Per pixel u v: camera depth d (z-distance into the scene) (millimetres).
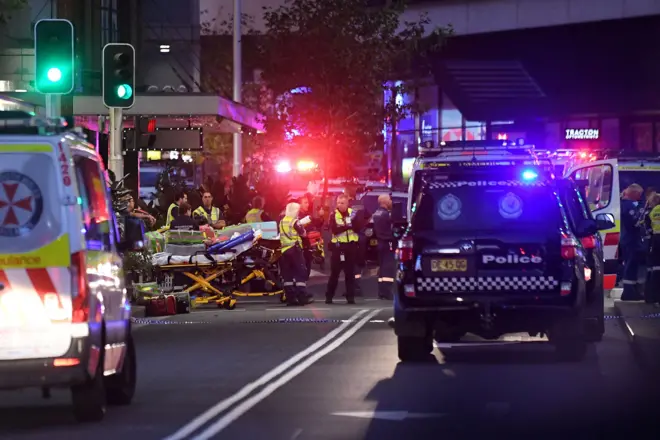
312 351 36031
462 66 151875
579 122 146125
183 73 103750
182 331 42969
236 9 89062
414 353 33219
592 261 36312
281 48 99438
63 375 23250
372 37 100000
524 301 32250
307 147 99875
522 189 32969
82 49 90188
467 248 32344
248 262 55875
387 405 26016
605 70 142000
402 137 154250
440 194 33125
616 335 39156
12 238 23406
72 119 26000
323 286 68500
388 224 59000
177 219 56719
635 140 141750
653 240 49719
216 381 30078
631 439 21953
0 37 83250
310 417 24578
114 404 26438
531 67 147875
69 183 23594
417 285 32469
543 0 144625
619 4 138500
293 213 55812
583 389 28047
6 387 23234
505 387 28469
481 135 151125
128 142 56344
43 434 23094
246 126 79375
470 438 22188
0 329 23219
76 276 23391
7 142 23625
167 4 103938
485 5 149250
